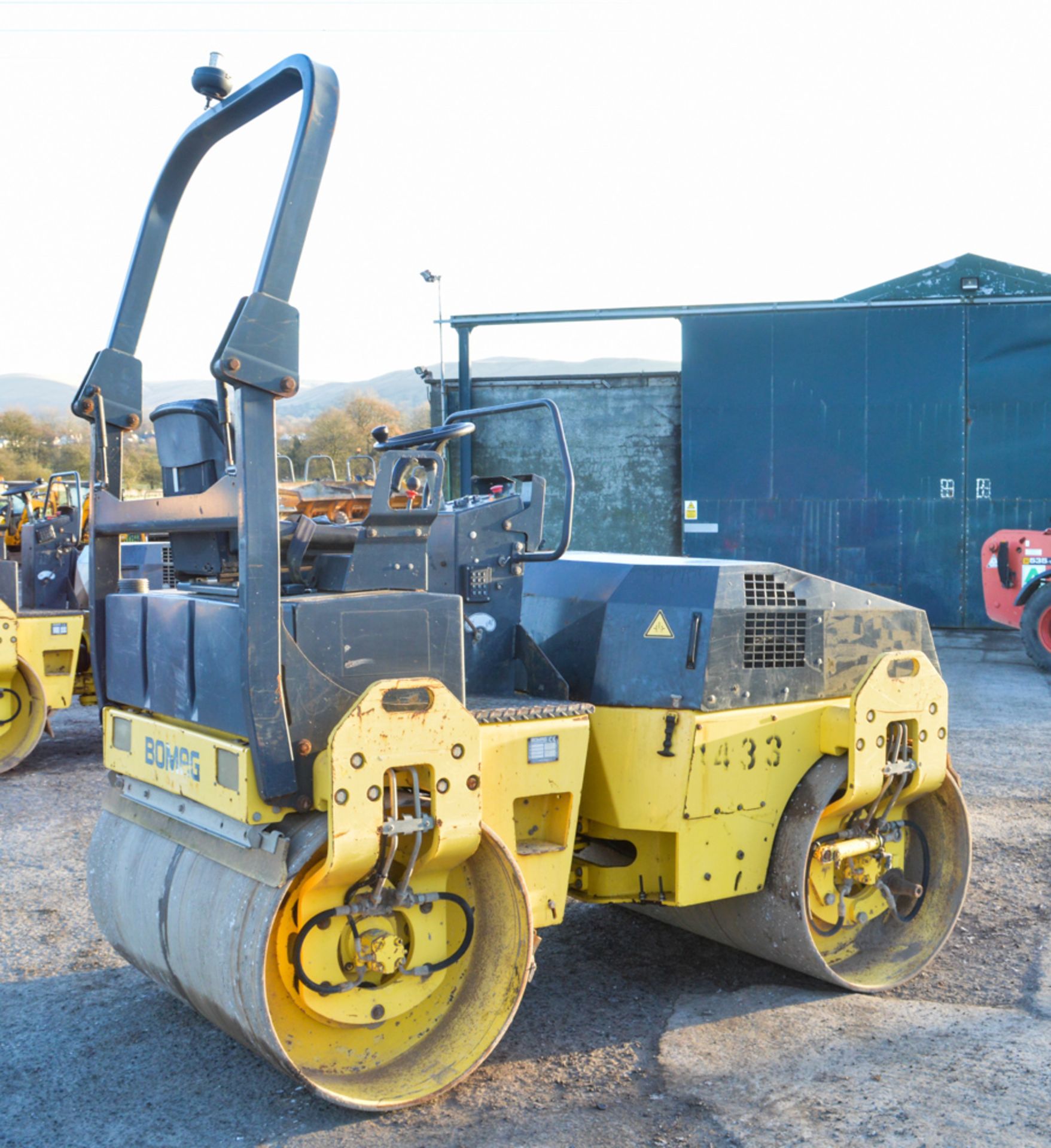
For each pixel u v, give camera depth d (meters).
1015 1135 3.03
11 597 8.80
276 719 3.00
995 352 16.72
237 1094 3.34
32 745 8.06
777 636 3.95
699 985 4.17
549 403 3.77
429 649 3.30
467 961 3.52
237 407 2.96
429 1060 3.37
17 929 4.77
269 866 3.10
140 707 3.62
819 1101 3.24
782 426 17.38
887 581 17.25
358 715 3.00
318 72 3.07
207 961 3.21
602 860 3.99
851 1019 3.81
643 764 3.78
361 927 3.29
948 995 4.03
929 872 4.40
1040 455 16.70
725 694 3.81
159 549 9.27
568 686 3.96
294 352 3.01
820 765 4.02
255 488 2.96
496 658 3.90
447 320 17.77
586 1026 3.80
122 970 4.34
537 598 4.29
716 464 17.58
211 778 3.21
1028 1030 3.70
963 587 17.05
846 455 17.23
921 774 4.12
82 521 9.62
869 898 4.33
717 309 17.20
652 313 17.39
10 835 6.27
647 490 18.44
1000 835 6.04
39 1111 3.25
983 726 9.24
